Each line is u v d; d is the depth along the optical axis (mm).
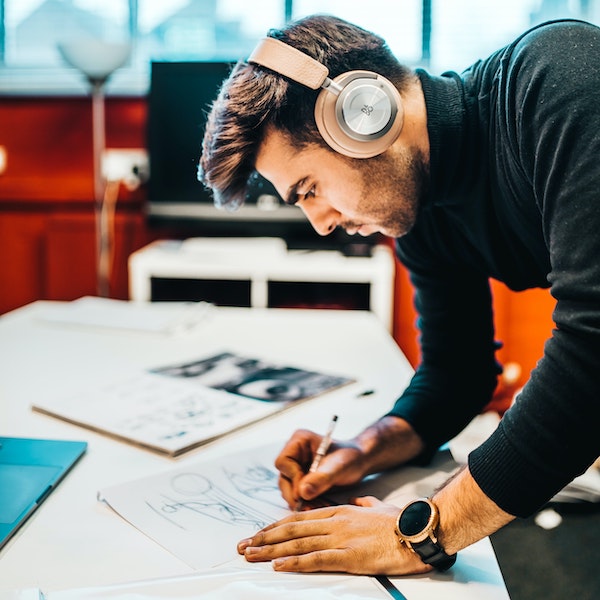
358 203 854
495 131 810
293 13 2975
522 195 794
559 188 650
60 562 665
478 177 858
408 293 2838
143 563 667
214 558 682
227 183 894
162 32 3010
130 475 852
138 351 1390
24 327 1568
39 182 2852
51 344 1432
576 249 625
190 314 1665
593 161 624
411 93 839
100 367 1276
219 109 862
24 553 679
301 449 873
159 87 2469
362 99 784
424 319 1092
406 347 2877
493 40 2947
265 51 825
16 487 790
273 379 1199
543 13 2924
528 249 902
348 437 977
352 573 667
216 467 869
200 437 942
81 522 739
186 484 823
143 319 1608
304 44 816
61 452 888
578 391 624
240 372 1237
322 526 705
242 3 2982
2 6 2994
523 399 664
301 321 1659
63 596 590
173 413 1030
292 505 792
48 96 2805
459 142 837
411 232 1049
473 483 674
